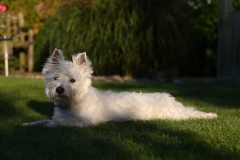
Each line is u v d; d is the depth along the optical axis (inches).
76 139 171.9
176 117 236.8
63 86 208.7
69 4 521.0
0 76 470.9
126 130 192.5
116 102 227.3
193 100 330.3
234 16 496.4
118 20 502.3
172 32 524.4
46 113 257.1
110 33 503.8
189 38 545.0
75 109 214.4
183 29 535.5
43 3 547.5
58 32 522.3
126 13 508.7
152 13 516.1
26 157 144.6
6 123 216.4
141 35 511.2
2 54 508.4
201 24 579.5
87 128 197.3
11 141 169.3
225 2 495.8
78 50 511.8
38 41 593.3
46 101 304.8
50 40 526.6
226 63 499.8
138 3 512.4
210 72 588.7
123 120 224.7
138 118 230.2
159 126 205.5
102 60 514.3
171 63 538.0
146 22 511.8
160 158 145.1
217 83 486.9
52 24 536.1
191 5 590.9
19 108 272.1
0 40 498.3
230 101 331.9
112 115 221.9
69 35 515.2
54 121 208.5
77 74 214.1
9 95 327.6
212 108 285.6
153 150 154.6
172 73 537.3
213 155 150.3
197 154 151.8
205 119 230.7
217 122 216.5
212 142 170.6
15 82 410.0
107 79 498.9
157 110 237.3
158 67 533.3
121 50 513.3
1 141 169.5
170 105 243.4
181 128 199.5
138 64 519.5
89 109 214.4
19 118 235.3
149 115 234.7
